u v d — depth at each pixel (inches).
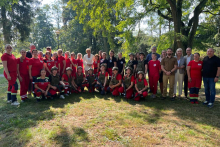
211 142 115.2
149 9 412.5
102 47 1023.0
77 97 233.5
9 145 109.6
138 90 220.4
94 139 117.6
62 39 1183.6
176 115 166.2
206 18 506.0
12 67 191.5
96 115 163.8
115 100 219.9
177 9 365.1
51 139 117.2
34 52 212.5
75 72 277.0
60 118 155.9
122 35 406.0
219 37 598.2
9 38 822.5
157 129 134.4
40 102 206.8
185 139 118.2
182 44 344.2
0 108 181.9
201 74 205.9
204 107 192.7
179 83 227.5
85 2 350.3
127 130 131.7
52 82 221.5
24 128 134.4
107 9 345.4
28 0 846.5
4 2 570.6
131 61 259.0
